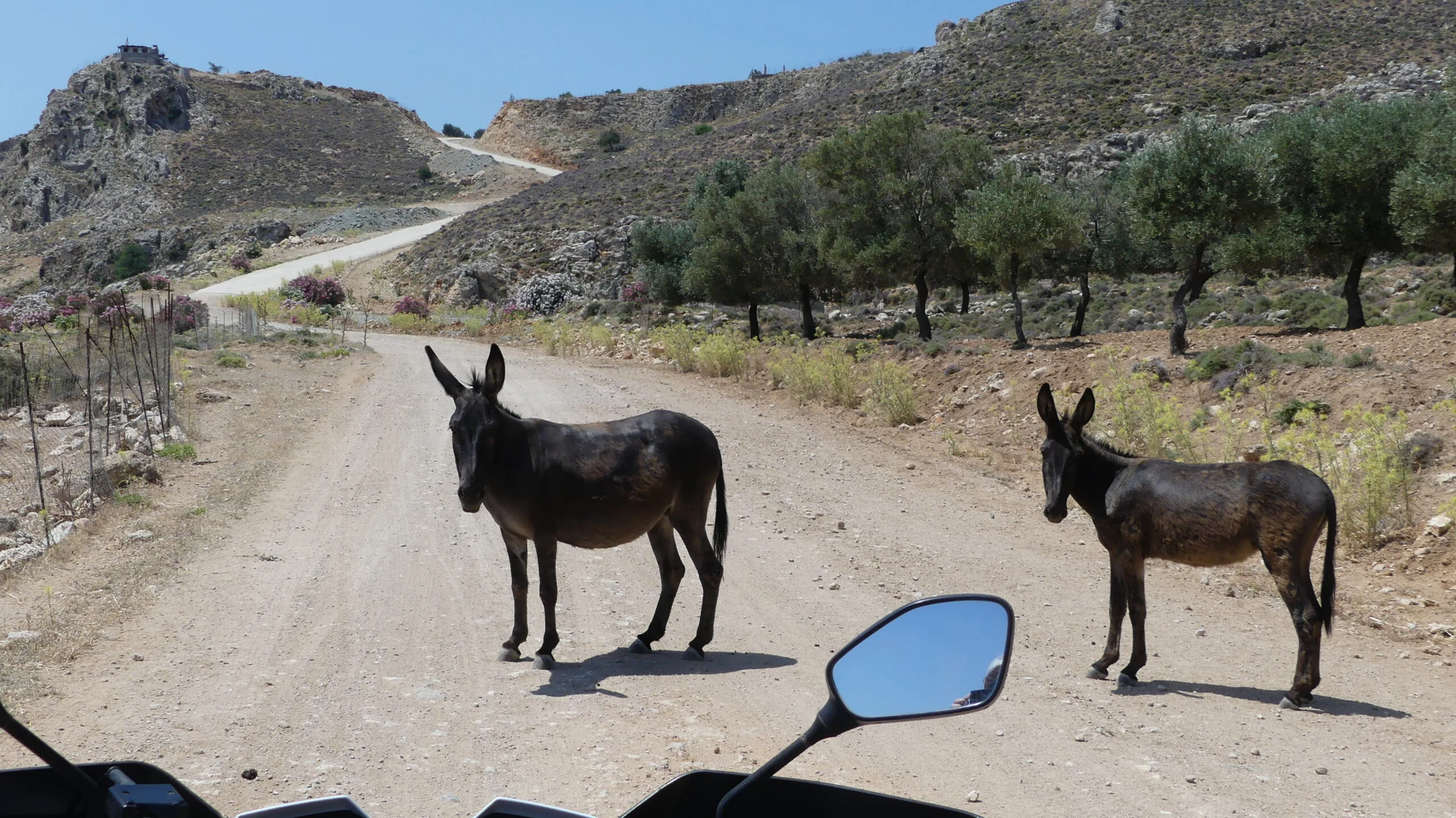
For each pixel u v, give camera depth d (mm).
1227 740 6574
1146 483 7609
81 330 26641
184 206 117562
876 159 30844
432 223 97312
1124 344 22141
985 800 5582
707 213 39062
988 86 79750
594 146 151000
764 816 2354
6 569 9977
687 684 7449
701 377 26828
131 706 6734
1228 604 10141
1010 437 18562
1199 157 20828
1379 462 11703
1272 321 30250
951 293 48438
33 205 130375
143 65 144750
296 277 66750
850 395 22141
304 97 156875
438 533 12219
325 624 8828
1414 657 8641
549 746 6156
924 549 12047
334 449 17250
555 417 20453
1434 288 28641
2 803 2158
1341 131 22656
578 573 10695
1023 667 8156
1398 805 5570
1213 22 80188
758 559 11438
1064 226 23891
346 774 5695
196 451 16734
